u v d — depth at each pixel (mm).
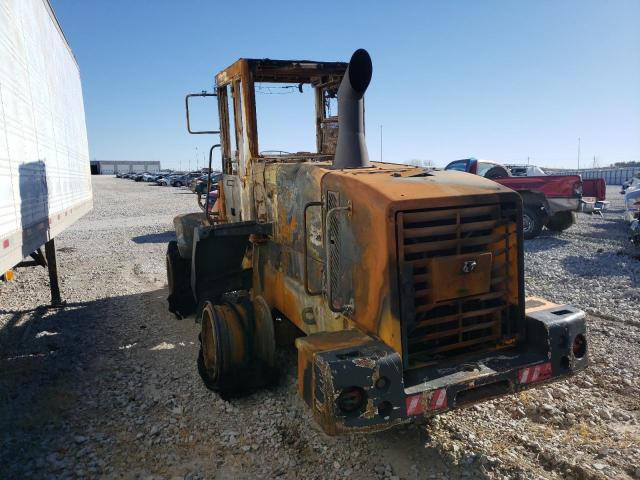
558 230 13242
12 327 6531
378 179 3359
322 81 5582
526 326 3492
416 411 2945
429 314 3270
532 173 15133
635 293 7129
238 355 4391
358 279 3314
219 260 5191
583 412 4020
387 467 3373
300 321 4316
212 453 3631
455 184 3361
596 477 3148
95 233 15781
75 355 5551
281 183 4547
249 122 5137
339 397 2785
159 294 8070
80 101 8438
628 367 4785
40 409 4289
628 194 12906
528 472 3256
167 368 5160
